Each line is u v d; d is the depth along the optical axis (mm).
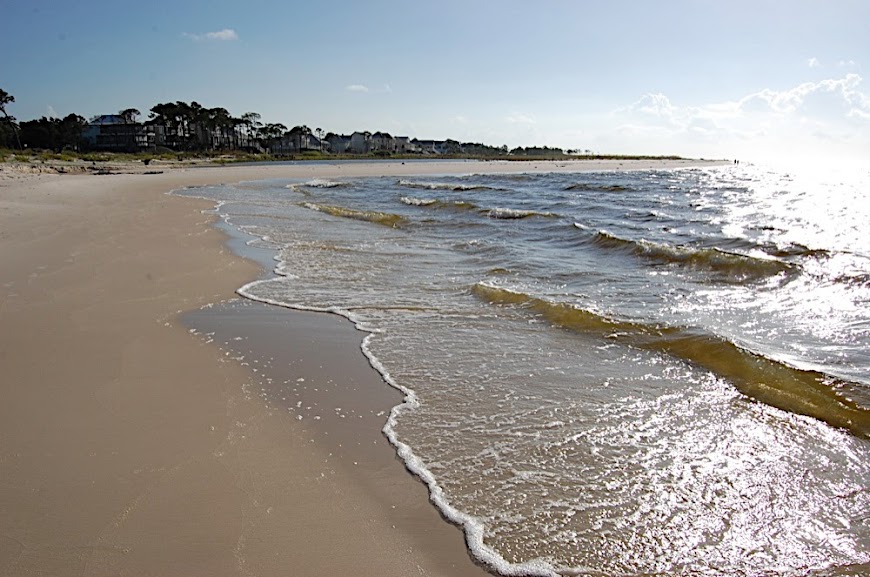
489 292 7844
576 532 2977
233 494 3242
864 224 15836
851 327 6273
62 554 2717
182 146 117812
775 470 3543
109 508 3082
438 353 5699
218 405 4418
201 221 15602
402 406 4488
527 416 4320
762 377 4848
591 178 42375
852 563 2725
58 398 4457
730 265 9211
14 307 6875
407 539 2902
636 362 5402
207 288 8219
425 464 3637
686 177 46969
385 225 15633
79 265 9180
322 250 11539
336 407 4457
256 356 5535
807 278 8406
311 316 6953
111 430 3961
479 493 3322
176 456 3639
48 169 42062
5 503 3117
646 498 3262
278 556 2740
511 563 2748
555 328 6434
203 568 2641
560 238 12805
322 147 158375
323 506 3158
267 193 27562
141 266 9328
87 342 5750
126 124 113625
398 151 161750
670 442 3900
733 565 2730
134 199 21844
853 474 3480
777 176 51344
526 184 33500
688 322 6469
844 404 4312
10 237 11602
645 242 11070
